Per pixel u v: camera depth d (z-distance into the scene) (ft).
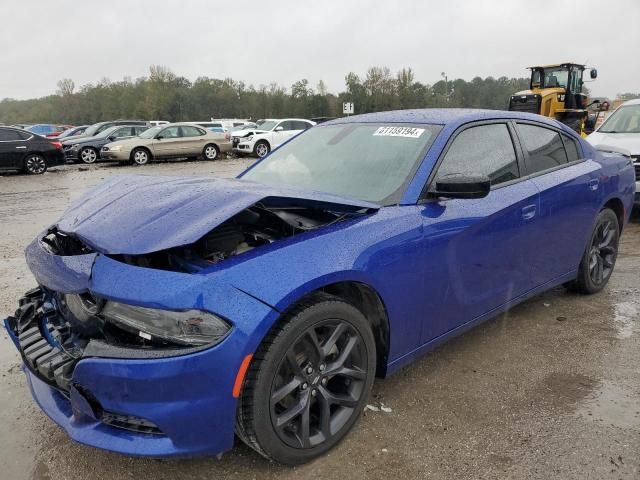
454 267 9.50
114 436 6.81
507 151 11.23
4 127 52.70
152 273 6.76
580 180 12.67
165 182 9.00
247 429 7.07
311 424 7.98
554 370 10.43
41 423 8.98
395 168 9.75
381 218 8.53
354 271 7.73
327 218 8.65
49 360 7.44
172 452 6.67
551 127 12.82
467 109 11.62
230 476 7.54
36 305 8.73
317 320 7.41
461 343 11.67
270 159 12.15
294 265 7.23
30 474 7.70
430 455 7.91
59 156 55.62
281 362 7.07
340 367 7.95
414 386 9.87
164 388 6.43
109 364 6.50
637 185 22.62
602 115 58.59
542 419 8.77
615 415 8.84
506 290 11.02
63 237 8.68
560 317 13.02
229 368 6.57
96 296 6.89
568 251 12.82
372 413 8.98
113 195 8.92
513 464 7.68
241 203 7.36
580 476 7.39
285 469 7.66
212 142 69.00
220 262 7.06
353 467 7.68
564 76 53.72
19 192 39.42
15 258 19.63
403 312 8.74
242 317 6.63
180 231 6.91
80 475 7.64
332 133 11.94
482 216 9.89
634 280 15.80
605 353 11.10
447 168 9.77
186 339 6.48
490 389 9.74
